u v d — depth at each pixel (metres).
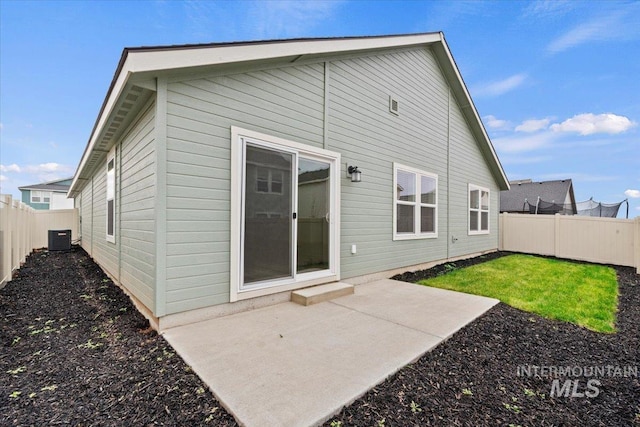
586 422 1.91
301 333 3.11
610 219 8.65
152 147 3.27
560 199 20.00
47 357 2.65
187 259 3.29
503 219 11.20
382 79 6.04
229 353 2.64
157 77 3.09
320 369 2.38
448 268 7.36
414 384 2.26
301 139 4.48
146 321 3.44
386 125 6.13
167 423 1.81
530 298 4.70
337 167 5.06
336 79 5.07
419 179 7.09
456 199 8.61
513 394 2.19
